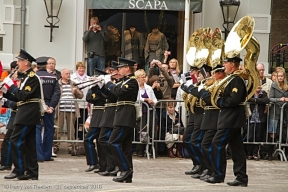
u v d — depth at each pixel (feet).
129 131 71.05
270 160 93.81
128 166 70.38
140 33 110.42
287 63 127.54
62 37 108.78
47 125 88.12
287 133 93.40
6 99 76.23
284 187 68.64
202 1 107.34
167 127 94.02
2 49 107.65
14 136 68.80
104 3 105.40
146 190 62.95
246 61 67.67
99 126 78.18
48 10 107.55
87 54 108.37
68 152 97.40
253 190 64.69
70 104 93.25
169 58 110.42
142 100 92.38
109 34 109.91
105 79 72.74
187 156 94.02
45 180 70.13
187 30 98.53
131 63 71.31
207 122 72.38
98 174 77.87
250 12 110.32
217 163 69.00
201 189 64.59
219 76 70.85
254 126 92.73
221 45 78.38
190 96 77.56
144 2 104.68
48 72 88.89
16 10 107.86
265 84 94.84
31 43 108.37
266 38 110.63
